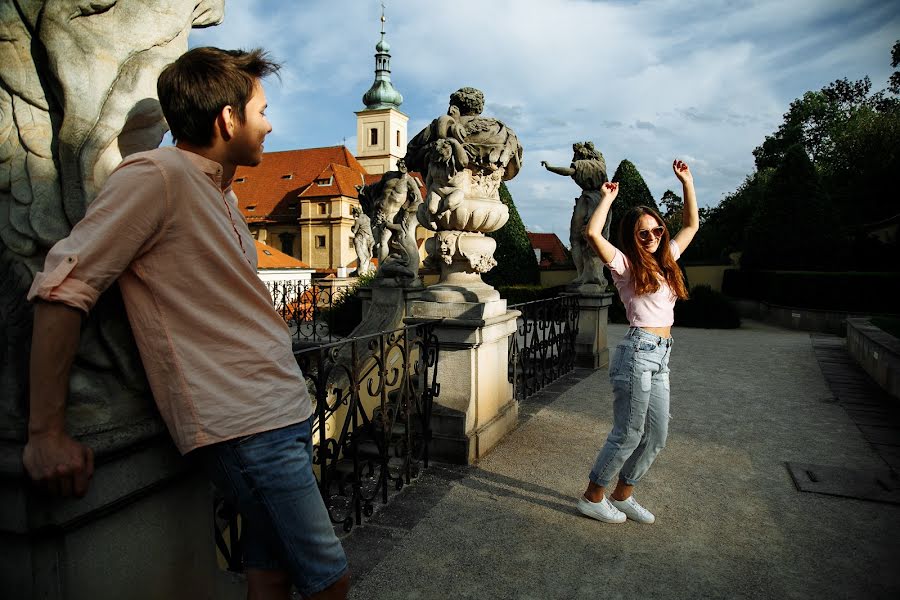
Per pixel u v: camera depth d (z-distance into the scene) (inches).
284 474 55.6
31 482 48.7
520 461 170.4
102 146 58.6
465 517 133.2
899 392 246.8
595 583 106.3
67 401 52.8
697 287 643.5
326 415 121.1
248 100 57.6
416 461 170.6
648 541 122.6
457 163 170.2
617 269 124.3
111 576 58.3
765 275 709.9
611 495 135.8
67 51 56.1
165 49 64.7
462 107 181.6
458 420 167.6
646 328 122.3
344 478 142.8
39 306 46.5
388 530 126.5
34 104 57.3
